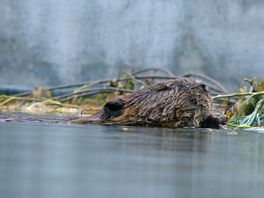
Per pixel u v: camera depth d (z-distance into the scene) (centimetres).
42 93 2275
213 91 2067
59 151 696
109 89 2106
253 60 2708
